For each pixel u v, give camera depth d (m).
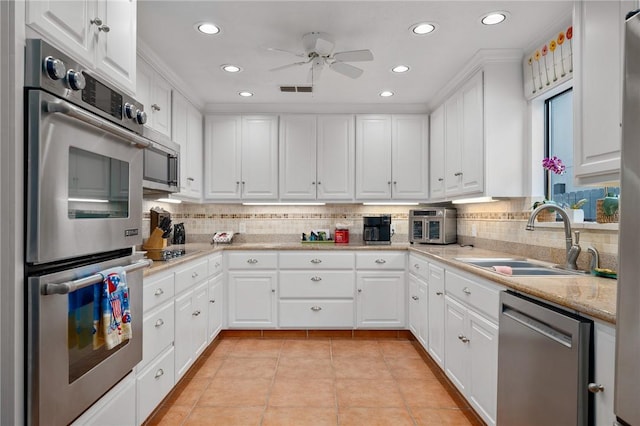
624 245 0.98
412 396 2.53
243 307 3.73
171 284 2.41
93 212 1.39
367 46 2.67
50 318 1.18
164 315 2.29
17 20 1.09
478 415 2.14
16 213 1.09
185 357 2.66
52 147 1.16
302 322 3.73
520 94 2.78
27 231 1.11
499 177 2.77
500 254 2.95
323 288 3.73
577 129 1.63
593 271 1.93
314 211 4.29
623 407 0.98
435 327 2.89
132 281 1.70
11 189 1.08
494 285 1.93
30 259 1.11
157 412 2.29
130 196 1.63
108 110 1.47
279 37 2.55
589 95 1.56
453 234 3.88
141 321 1.78
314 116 4.01
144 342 2.02
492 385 1.93
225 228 4.27
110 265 1.48
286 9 2.21
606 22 1.46
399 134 4.01
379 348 3.46
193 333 2.83
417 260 3.40
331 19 2.32
